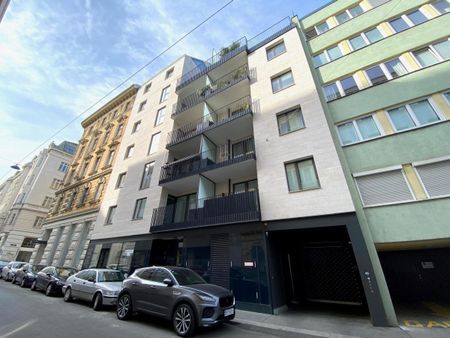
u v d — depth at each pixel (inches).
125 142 812.0
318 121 394.9
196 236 443.8
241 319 281.4
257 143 445.7
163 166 596.1
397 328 240.8
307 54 506.3
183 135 647.1
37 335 206.2
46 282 458.9
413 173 323.0
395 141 350.9
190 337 212.7
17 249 1257.4
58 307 333.4
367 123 388.8
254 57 568.1
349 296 366.9
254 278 343.3
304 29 579.5
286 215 353.4
